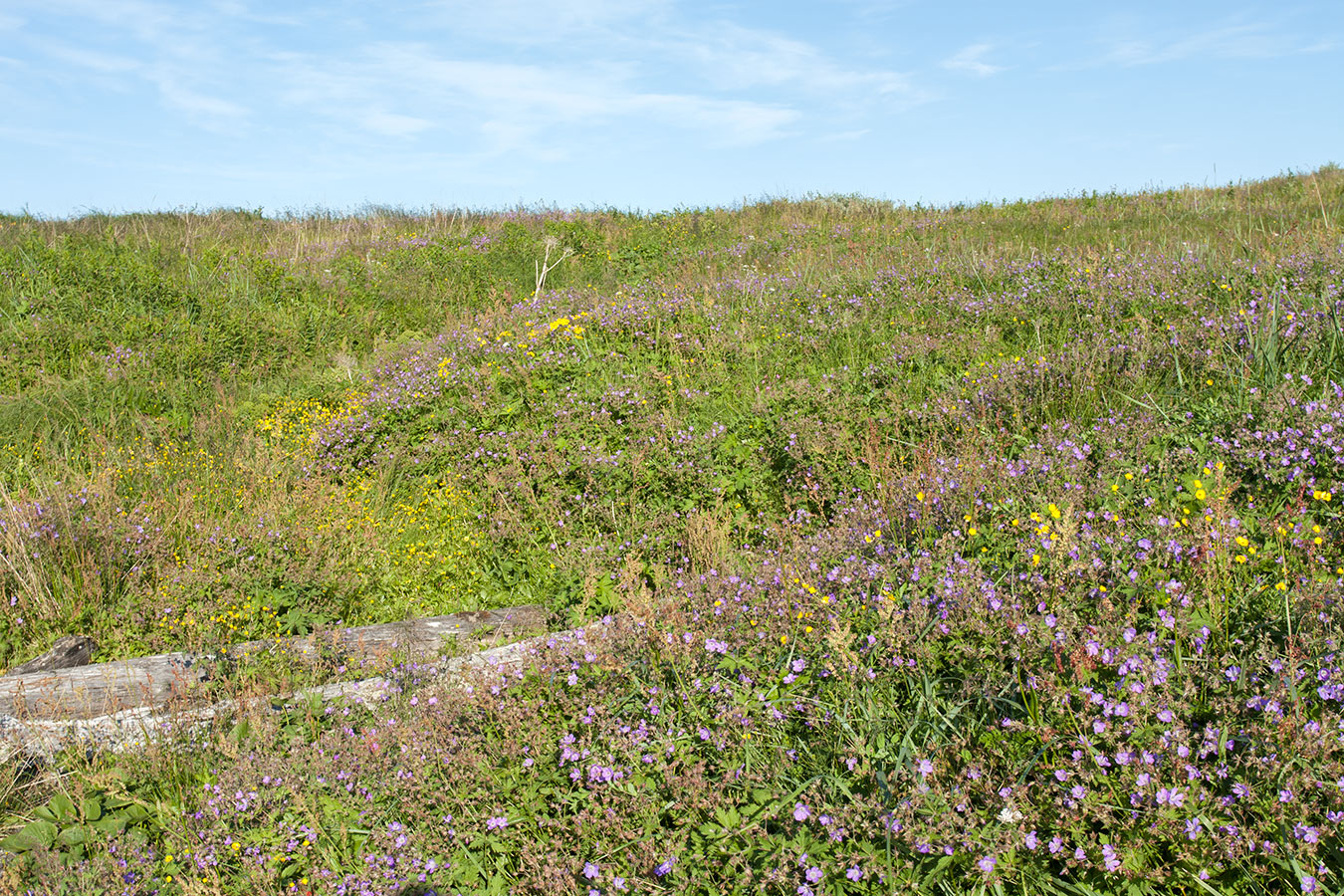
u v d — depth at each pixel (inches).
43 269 459.5
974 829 102.9
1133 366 236.8
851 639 135.9
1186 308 286.4
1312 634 119.0
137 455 305.9
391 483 293.7
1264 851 96.3
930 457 215.0
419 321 493.7
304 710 171.9
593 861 116.2
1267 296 266.1
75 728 165.2
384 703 168.4
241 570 223.9
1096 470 188.2
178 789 152.1
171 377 386.3
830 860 105.3
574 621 184.9
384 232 711.1
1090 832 104.1
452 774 132.2
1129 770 105.6
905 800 105.7
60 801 147.3
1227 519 151.0
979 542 161.9
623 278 568.1
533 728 137.6
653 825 116.6
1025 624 126.8
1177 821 100.3
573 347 339.6
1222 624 127.0
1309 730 102.0
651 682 141.3
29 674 185.9
